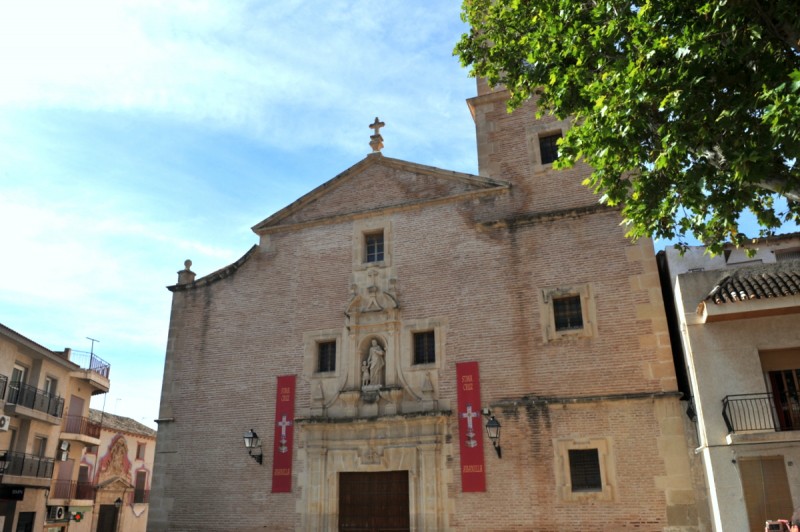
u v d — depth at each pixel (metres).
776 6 9.93
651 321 17.08
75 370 34.03
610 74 12.23
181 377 21.39
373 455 18.30
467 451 17.52
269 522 18.73
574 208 18.73
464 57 16.56
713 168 11.65
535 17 14.01
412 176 21.11
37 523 30.33
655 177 12.81
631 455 16.22
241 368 20.77
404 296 19.70
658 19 11.01
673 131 10.87
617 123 11.55
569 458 16.77
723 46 10.56
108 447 43.12
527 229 19.09
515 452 17.14
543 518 16.39
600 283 17.89
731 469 14.17
